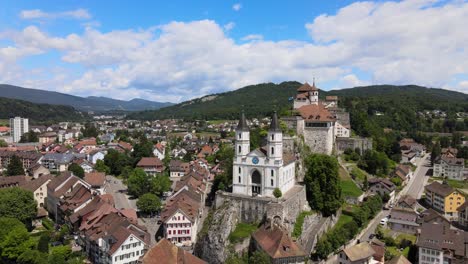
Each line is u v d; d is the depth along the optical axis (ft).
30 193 525.34
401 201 576.61
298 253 375.86
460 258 410.31
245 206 442.91
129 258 393.91
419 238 433.48
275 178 445.78
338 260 402.52
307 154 605.73
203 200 620.49
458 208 570.87
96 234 421.18
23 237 413.39
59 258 395.55
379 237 485.97
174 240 476.95
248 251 413.18
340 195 496.64
